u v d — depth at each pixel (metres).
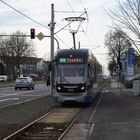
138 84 46.34
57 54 28.86
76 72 28.42
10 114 23.42
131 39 34.72
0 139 14.13
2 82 109.50
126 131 16.30
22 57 128.50
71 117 21.97
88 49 29.44
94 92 33.09
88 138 14.58
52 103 31.48
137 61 62.69
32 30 43.12
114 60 112.50
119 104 31.33
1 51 127.25
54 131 16.77
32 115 22.91
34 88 69.75
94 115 22.89
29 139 14.69
